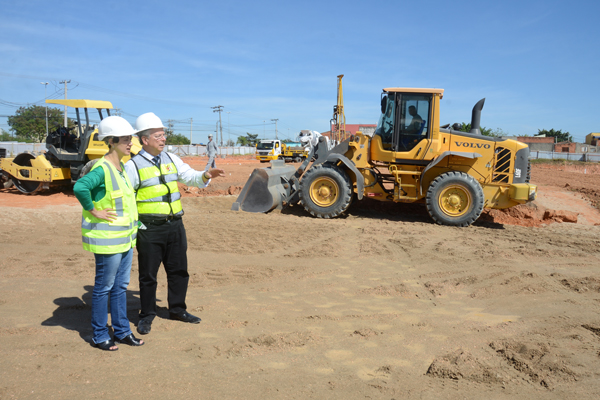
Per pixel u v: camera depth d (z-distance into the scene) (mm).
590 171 34094
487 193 9297
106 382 2672
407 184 9594
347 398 2576
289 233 7750
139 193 3498
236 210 10062
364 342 3441
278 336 3465
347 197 9562
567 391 2691
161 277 5223
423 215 10547
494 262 6027
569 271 5680
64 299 4301
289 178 10789
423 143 9312
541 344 3357
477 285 5039
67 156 11781
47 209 9406
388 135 9594
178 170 3875
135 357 3057
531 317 4055
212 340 3398
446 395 2639
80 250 6238
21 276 5000
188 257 6086
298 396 2584
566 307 4320
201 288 4840
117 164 3254
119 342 3324
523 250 6703
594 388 2721
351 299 4566
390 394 2641
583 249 6984
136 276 5203
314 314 4074
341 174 9602
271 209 10062
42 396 2475
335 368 2982
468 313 4188
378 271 5617
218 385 2686
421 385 2762
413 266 5871
